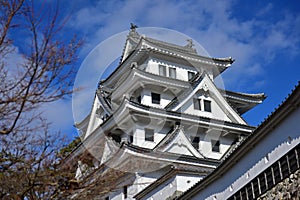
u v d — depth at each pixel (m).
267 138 13.48
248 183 14.20
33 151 7.50
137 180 20.33
